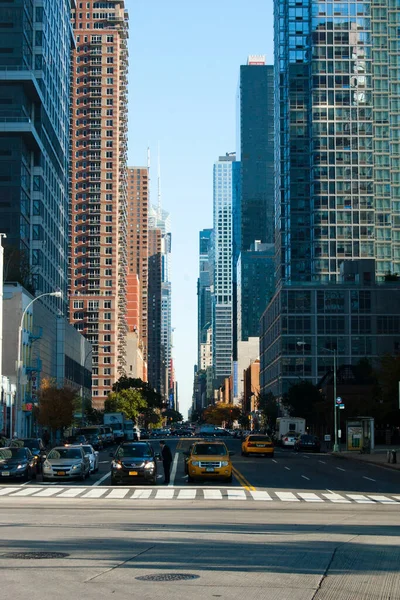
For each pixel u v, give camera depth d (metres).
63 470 38.62
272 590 11.55
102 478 41.44
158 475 42.97
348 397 103.62
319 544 16.53
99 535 17.81
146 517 22.55
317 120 172.50
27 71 103.31
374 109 172.88
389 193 171.88
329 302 147.38
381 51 173.88
